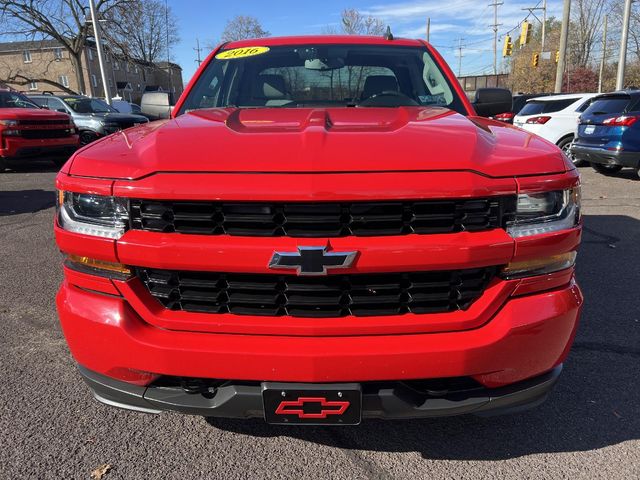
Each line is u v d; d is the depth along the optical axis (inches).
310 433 94.8
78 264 76.2
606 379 112.5
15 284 171.2
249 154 70.3
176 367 70.9
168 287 72.6
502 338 71.0
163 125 90.7
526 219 71.4
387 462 87.4
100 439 93.0
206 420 98.7
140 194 68.7
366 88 124.7
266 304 71.3
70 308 76.1
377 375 69.4
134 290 72.7
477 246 68.5
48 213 280.4
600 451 89.7
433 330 71.2
